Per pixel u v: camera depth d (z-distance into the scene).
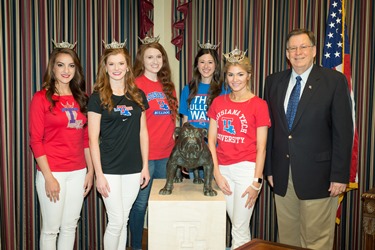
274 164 2.47
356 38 2.96
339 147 2.27
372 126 3.02
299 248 1.78
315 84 2.30
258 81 3.18
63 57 2.29
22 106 2.66
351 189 2.99
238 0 3.16
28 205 2.77
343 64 2.83
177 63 3.42
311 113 2.28
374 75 2.97
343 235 3.16
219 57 3.25
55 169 2.28
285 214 2.53
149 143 2.71
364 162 3.06
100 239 3.20
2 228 2.64
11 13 2.56
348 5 2.95
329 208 2.41
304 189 2.34
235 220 2.37
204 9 3.26
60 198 2.30
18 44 2.61
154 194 2.22
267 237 3.32
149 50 2.66
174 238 2.14
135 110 2.33
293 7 3.06
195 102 2.81
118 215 2.32
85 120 2.41
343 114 2.26
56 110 2.27
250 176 2.31
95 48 2.98
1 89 2.54
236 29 3.19
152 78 2.76
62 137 2.29
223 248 2.15
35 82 2.71
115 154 2.29
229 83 2.31
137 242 2.95
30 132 2.26
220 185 2.32
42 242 2.34
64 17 2.80
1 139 2.58
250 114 2.29
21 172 2.71
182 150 2.13
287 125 2.36
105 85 2.25
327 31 2.86
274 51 3.13
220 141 2.39
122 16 3.12
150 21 3.20
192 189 2.34
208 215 2.13
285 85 2.42
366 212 2.38
